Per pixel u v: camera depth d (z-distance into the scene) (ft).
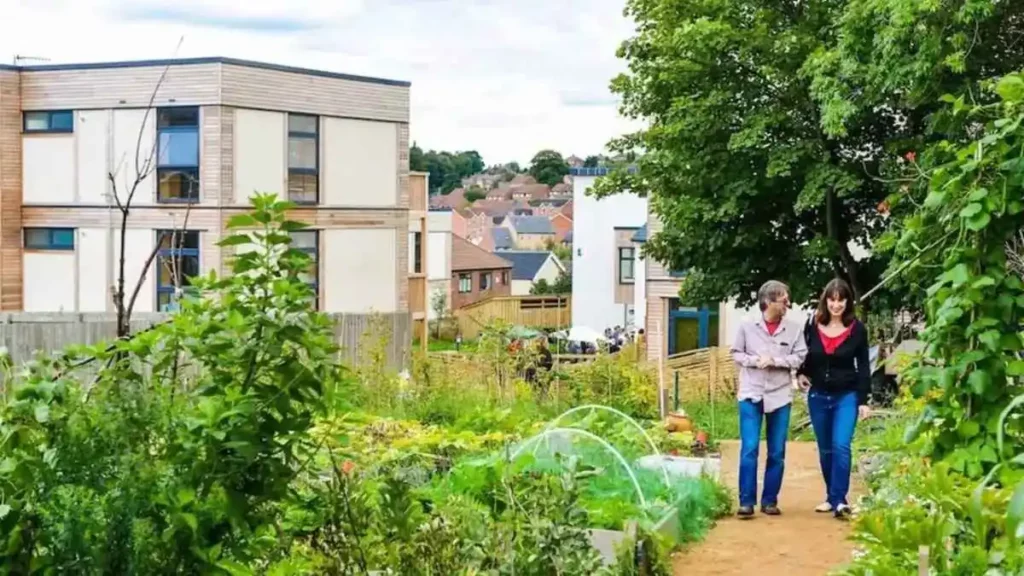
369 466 24.39
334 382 13.74
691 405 53.88
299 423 13.10
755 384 27.25
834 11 57.57
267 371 13.06
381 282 99.50
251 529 12.95
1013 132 16.17
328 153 94.38
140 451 12.37
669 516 23.53
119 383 12.72
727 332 102.83
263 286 13.38
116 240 90.07
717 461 33.60
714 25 58.65
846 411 26.91
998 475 13.12
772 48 58.80
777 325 27.40
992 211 15.85
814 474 33.40
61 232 91.66
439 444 31.01
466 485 23.94
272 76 89.86
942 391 16.33
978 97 43.96
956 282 15.83
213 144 86.84
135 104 88.43
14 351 57.47
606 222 143.54
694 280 66.80
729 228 64.03
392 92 98.78
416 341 106.42
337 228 95.45
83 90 89.76
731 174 61.98
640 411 45.55
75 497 11.90
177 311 13.53
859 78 51.42
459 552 14.76
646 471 27.45
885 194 58.39
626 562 18.62
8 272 91.66
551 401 45.60
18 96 91.20
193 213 87.30
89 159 90.07
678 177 64.54
